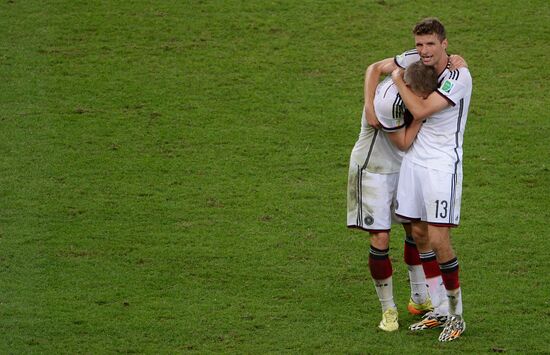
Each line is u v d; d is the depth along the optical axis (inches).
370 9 2370.8
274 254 1462.8
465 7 2379.4
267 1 2401.6
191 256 1451.8
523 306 1279.5
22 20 2308.1
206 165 1780.3
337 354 1150.3
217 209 1620.3
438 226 1139.3
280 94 2049.7
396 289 1353.3
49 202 1628.9
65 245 1480.1
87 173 1738.4
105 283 1360.7
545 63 2162.9
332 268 1418.6
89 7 2374.5
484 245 1485.0
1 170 1738.4
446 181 1135.6
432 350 1153.4
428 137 1144.2
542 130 1902.1
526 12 2359.7
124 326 1229.1
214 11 2369.6
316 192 1686.8
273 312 1275.8
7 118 1927.9
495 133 1893.5
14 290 1332.4
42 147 1827.0
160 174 1743.4
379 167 1182.3
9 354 1149.7
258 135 1893.5
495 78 2107.5
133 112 1969.7
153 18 2332.7
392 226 1574.8
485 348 1156.5
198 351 1162.6
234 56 2192.4
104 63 2154.3
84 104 1993.1
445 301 1208.8
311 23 2319.1
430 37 1111.0
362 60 2167.8
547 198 1649.9
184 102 2014.0
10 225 1542.8
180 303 1302.9
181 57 2182.6
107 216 1584.6
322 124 1935.3
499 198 1653.5
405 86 1128.2
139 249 1473.9
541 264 1416.1
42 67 2128.4
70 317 1253.1
